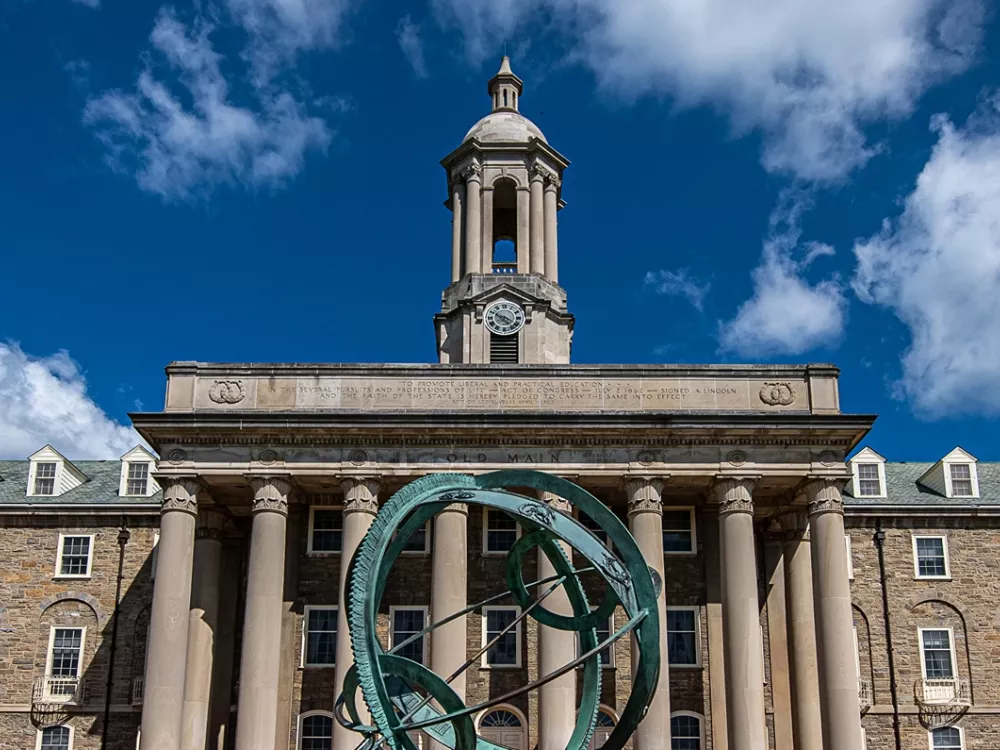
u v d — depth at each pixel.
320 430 48.47
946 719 55.09
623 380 50.56
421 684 24.67
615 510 53.12
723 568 47.81
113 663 55.97
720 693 50.91
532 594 47.69
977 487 59.56
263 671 46.12
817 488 48.53
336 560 53.06
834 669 46.28
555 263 60.34
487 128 61.69
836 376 50.38
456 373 50.66
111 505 57.88
